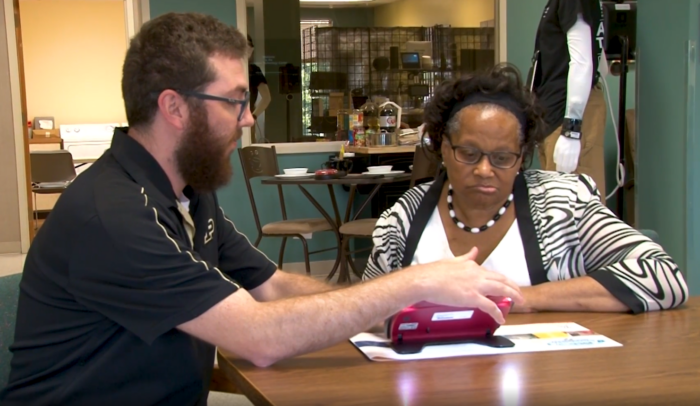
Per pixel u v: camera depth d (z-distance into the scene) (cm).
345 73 579
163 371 110
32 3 970
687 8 245
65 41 986
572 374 96
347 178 418
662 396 87
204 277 106
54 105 993
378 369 100
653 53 261
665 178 260
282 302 107
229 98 116
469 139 135
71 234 107
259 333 103
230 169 122
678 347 107
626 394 88
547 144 311
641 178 271
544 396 88
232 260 146
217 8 539
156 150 116
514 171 138
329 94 574
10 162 602
